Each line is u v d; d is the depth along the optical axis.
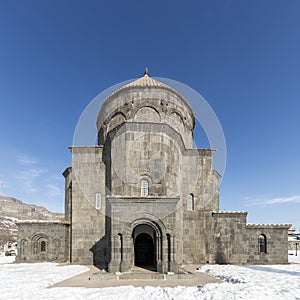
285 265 23.91
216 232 24.45
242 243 24.47
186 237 24.00
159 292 12.93
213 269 19.72
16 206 107.94
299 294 11.84
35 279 15.90
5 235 73.69
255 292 12.04
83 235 23.92
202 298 11.78
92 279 16.05
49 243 25.36
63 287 13.91
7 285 14.19
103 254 23.48
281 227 25.27
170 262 17.48
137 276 16.44
